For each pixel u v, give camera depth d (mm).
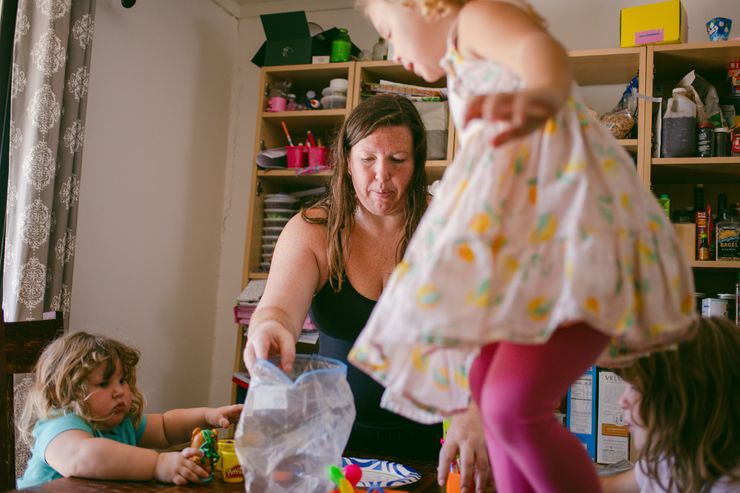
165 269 3299
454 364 904
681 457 1064
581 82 3133
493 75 789
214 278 3650
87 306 2852
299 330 1462
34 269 2344
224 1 3705
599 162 799
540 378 773
